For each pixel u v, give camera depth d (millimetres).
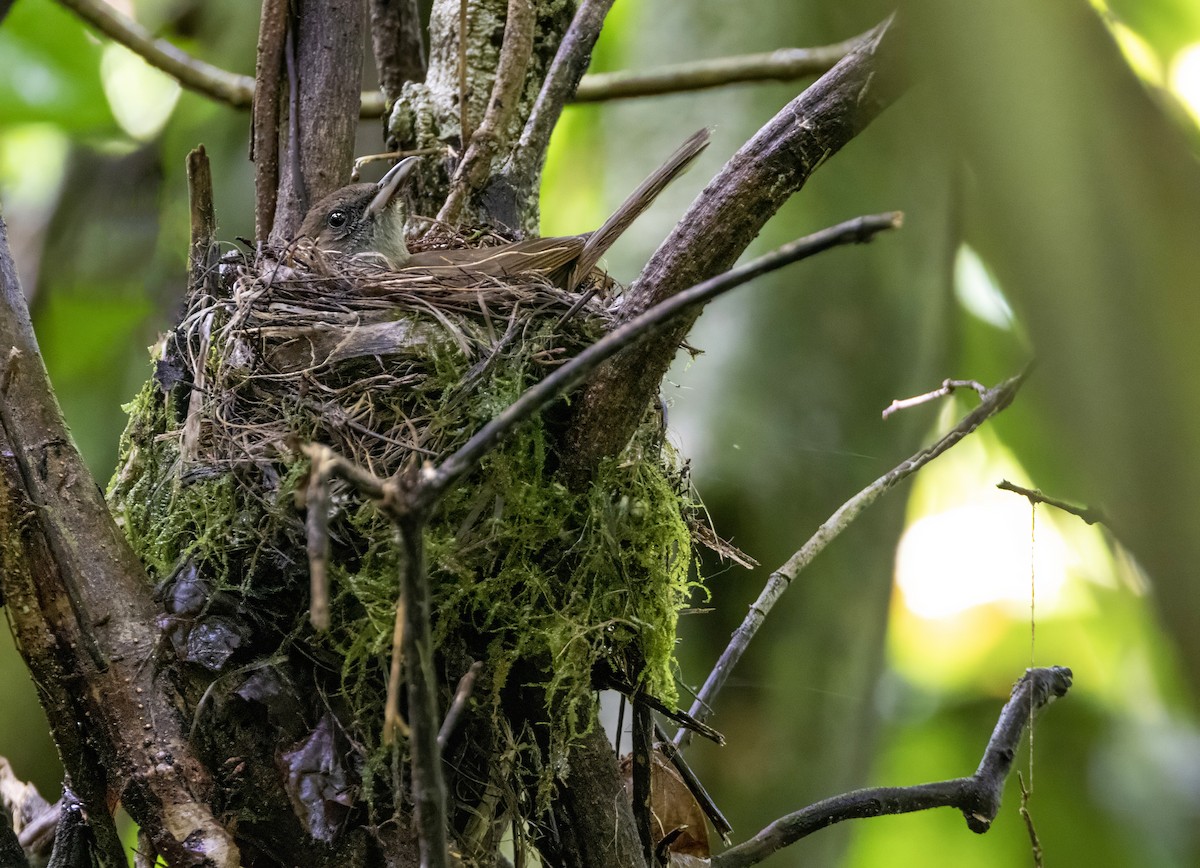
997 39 1782
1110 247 1771
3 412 3221
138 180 9531
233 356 3896
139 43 6746
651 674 3668
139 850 3617
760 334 7293
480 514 3479
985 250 1835
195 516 3600
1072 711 8758
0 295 3490
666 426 4145
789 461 7051
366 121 7102
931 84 1842
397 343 3852
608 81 6559
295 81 4770
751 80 6449
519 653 3482
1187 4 4621
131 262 9461
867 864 8758
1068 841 8547
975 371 7539
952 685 9281
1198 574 1734
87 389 9250
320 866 3395
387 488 2111
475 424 3605
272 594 3506
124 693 3256
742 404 7148
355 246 4770
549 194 9016
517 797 3648
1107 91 1789
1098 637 9023
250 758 3348
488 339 3875
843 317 7328
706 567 6945
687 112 8195
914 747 9023
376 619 3361
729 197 3135
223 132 9273
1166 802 8430
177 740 3258
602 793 3631
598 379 3367
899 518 7223
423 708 2207
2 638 8016
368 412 3742
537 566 3506
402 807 3400
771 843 3979
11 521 3189
